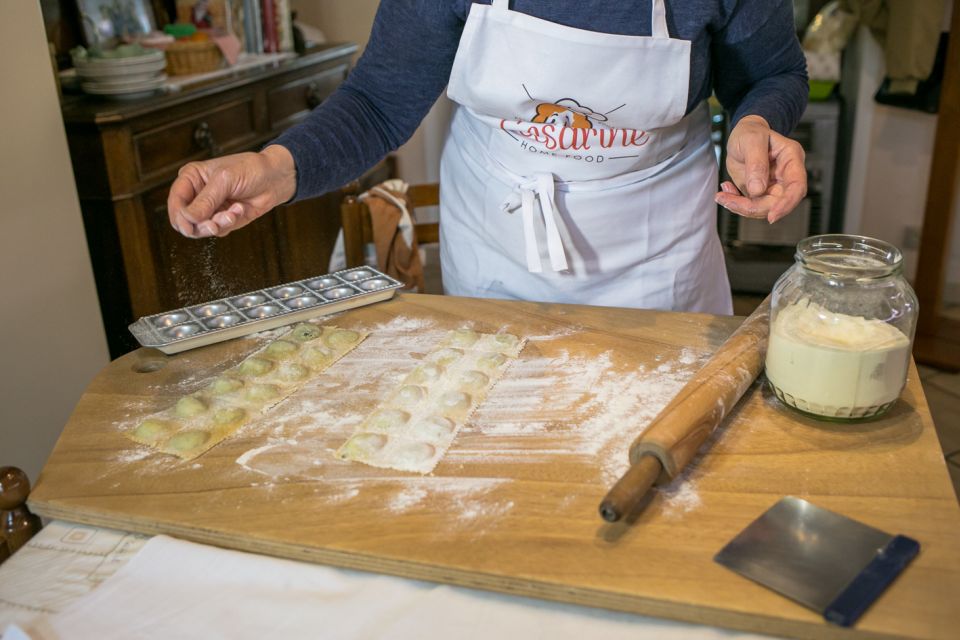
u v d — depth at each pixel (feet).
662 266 4.36
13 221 5.18
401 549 2.47
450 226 4.68
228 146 7.38
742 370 3.06
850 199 10.17
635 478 2.49
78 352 5.82
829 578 2.29
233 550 2.62
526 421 3.07
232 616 2.35
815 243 3.21
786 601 2.23
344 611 2.36
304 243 8.14
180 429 3.12
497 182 4.26
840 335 2.94
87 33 7.06
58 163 5.48
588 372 3.39
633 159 4.00
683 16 3.57
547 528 2.53
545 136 3.94
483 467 2.82
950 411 8.14
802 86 4.00
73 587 2.50
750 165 3.10
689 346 3.58
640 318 3.86
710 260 4.58
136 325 3.83
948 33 8.87
